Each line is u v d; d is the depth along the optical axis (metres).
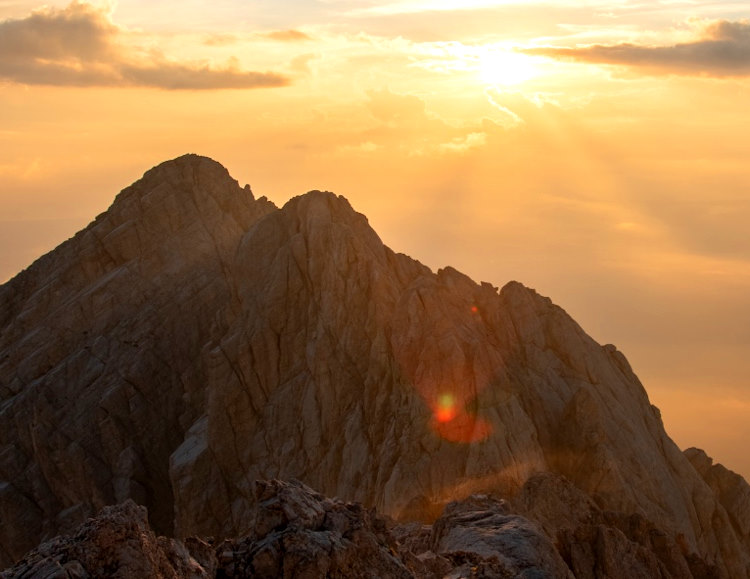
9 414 106.62
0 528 101.69
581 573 46.41
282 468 85.75
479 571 35.69
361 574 30.53
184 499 89.75
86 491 102.19
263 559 30.06
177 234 116.38
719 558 75.38
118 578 26.58
